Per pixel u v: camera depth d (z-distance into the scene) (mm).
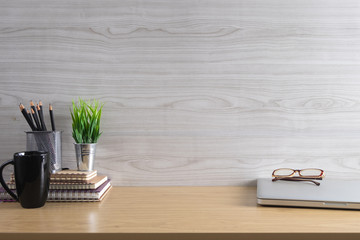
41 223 833
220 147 1207
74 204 1001
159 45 1197
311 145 1199
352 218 866
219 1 1190
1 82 1195
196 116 1205
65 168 1162
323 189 1021
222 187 1200
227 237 767
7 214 904
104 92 1203
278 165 1204
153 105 1205
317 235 764
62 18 1192
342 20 1186
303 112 1197
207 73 1199
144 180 1208
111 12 1193
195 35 1195
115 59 1199
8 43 1191
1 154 1202
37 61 1195
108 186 1159
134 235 770
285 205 950
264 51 1192
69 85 1199
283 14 1188
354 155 1195
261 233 766
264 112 1200
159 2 1191
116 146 1208
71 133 1204
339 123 1194
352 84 1190
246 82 1198
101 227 805
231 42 1194
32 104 1092
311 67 1190
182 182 1210
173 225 817
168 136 1207
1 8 1187
